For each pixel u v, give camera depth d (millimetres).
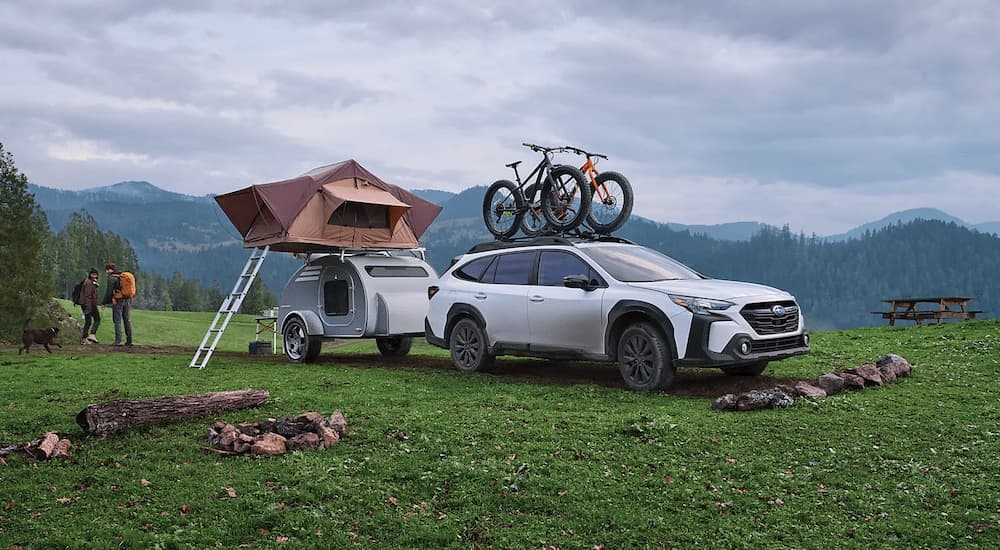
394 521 5789
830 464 7031
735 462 7062
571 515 5953
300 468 6773
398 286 15125
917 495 6320
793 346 10305
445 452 7254
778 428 8086
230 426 7766
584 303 10805
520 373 12352
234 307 14359
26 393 10539
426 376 11906
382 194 15812
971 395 9680
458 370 12664
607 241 11891
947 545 5504
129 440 7680
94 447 7477
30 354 16609
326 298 15258
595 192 13570
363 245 15562
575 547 5469
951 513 5980
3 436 8000
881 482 6598
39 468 6867
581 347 10898
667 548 5488
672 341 9844
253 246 15227
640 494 6340
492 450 7293
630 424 8078
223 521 5723
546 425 8203
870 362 12695
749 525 5812
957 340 14633
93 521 5707
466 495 6277
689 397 9859
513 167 14453
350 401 9562
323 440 7492
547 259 11648
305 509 5945
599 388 10453
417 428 8016
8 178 23438
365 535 5602
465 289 12531
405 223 16719
